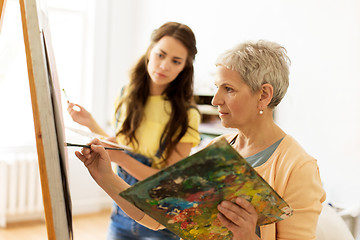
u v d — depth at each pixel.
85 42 4.59
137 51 4.66
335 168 2.73
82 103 4.62
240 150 1.15
